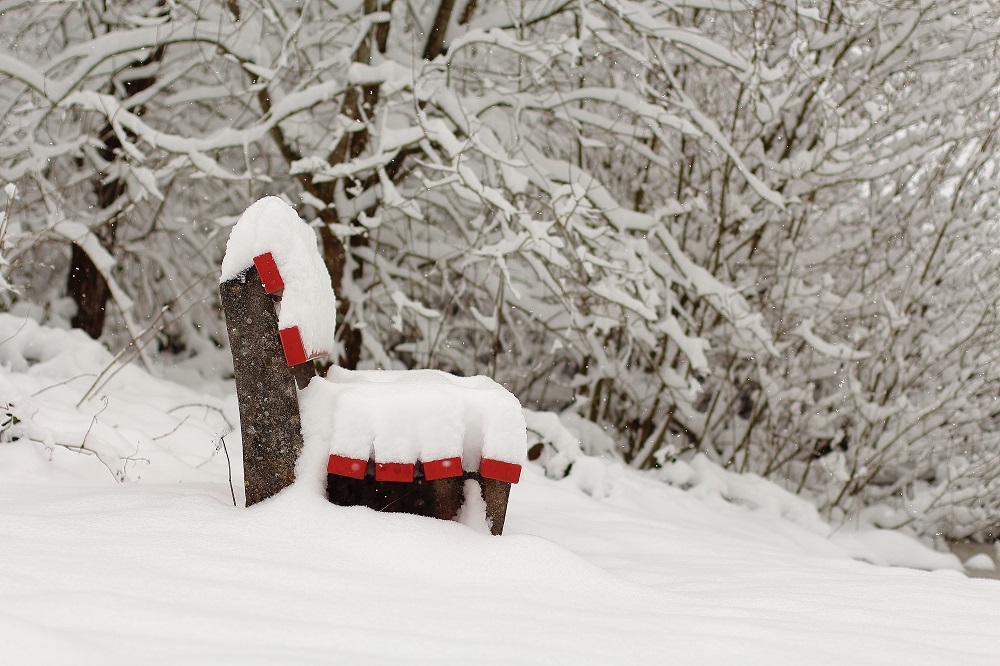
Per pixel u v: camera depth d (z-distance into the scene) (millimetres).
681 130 7410
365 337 8633
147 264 10344
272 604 2141
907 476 9328
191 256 10250
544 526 4625
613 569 3557
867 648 2268
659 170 9391
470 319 9555
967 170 8578
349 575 2473
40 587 2055
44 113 6910
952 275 9094
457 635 2064
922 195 8992
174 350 11031
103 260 7371
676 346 8758
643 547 4449
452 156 6434
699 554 4406
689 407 8461
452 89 7648
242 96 8172
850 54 9039
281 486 3076
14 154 7359
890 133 8531
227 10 7738
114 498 3055
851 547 6672
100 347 6328
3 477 3752
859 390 8469
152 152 8367
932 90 8734
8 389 4039
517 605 2381
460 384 3711
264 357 3070
